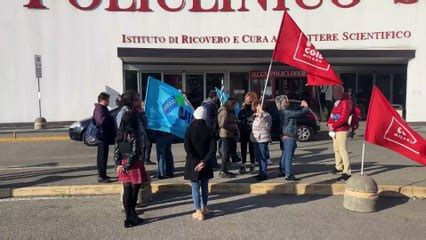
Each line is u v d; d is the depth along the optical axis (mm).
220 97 13500
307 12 21328
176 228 6316
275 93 23156
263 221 6613
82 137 14594
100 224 6508
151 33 21219
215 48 21469
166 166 8969
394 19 21016
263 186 8250
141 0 21031
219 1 21328
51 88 20750
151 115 8688
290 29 8539
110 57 21047
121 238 5926
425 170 9570
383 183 8344
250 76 23391
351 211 7117
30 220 6703
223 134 8820
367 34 21234
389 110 7363
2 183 8609
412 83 21109
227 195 8141
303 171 9516
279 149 13250
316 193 8164
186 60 22484
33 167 10531
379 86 24359
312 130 15102
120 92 21172
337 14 21297
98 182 8547
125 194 6363
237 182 8461
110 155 12516
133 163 6383
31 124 20672
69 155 12688
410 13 20891
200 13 21328
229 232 6137
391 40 21109
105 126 8414
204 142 6520
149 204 7504
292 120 8562
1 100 20359
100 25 20891
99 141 8445
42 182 8641
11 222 6605
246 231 6176
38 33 20453
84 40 20844
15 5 20156
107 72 21078
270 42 21516
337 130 8641
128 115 6473
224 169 8914
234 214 6969
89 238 5934
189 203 7566
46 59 20609
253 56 21250
